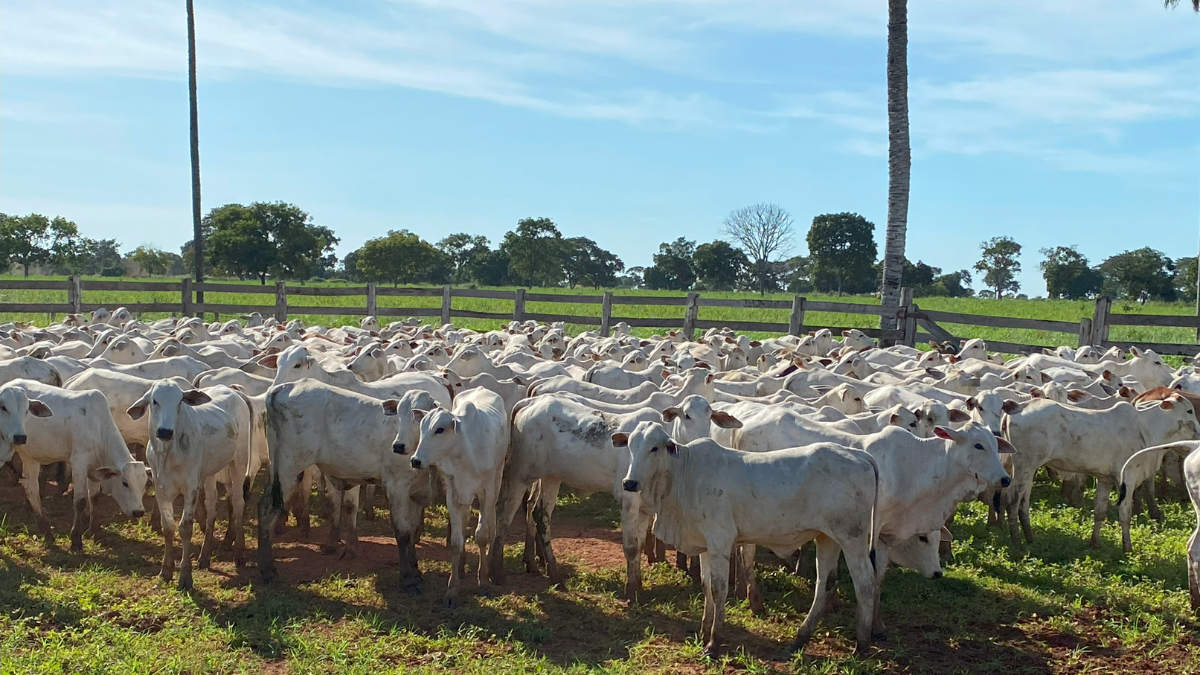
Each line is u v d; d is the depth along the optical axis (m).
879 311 23.94
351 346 18.44
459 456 9.62
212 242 66.19
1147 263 97.62
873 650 8.53
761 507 8.35
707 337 21.61
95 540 11.30
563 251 115.06
